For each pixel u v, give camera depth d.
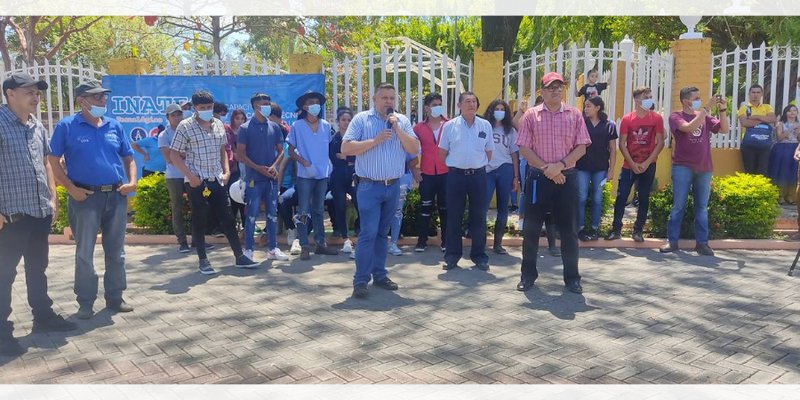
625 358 4.25
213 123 6.57
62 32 16.94
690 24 10.50
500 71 10.35
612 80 10.51
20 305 5.46
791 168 10.63
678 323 4.95
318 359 4.25
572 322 4.98
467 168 6.61
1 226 4.27
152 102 10.09
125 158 5.42
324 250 7.51
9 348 4.32
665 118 10.82
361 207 5.72
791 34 12.35
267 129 7.11
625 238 8.08
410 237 8.21
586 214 7.95
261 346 4.49
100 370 4.08
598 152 7.66
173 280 6.35
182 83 10.05
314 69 10.29
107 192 5.09
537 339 4.61
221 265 7.00
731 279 6.29
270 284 6.17
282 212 7.93
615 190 10.87
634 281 6.23
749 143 10.70
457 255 6.83
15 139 4.40
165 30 17.47
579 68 12.19
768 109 10.77
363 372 4.04
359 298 5.66
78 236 5.05
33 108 4.47
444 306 5.42
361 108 10.05
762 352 4.34
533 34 17.81
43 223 4.63
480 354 4.32
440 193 7.55
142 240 8.27
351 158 7.55
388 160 5.69
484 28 11.79
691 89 7.33
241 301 5.59
